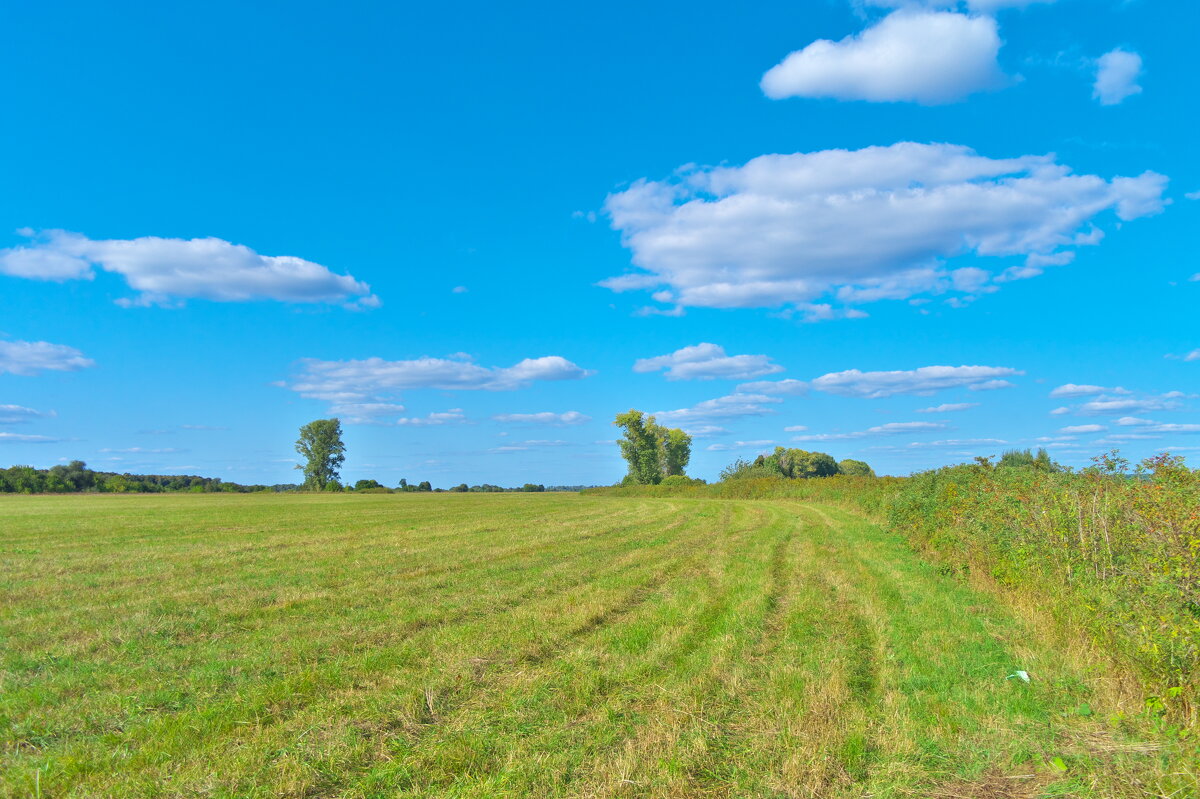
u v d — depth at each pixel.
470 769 5.73
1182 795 5.02
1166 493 8.82
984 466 20.52
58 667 8.48
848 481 49.31
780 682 7.88
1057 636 9.33
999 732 6.46
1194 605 6.79
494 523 32.31
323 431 114.56
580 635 10.18
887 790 5.40
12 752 5.94
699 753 5.96
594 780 5.51
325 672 8.13
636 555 19.56
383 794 5.31
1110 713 6.77
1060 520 10.66
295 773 5.48
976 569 14.58
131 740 6.20
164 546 22.28
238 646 9.49
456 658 8.81
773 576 15.64
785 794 5.37
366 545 22.55
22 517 36.88
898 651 9.25
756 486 63.25
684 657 8.96
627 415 91.06
